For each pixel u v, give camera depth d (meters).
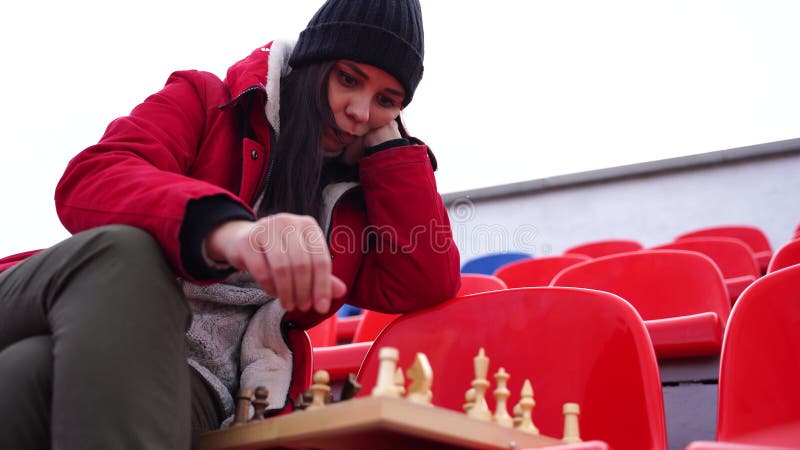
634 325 1.19
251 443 0.89
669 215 5.25
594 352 1.21
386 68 1.35
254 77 1.33
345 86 1.36
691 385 1.59
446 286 1.40
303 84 1.34
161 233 0.93
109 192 1.01
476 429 0.83
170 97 1.32
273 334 1.26
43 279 0.92
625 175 5.40
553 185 5.52
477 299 1.36
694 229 5.17
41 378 0.88
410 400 0.80
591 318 1.24
